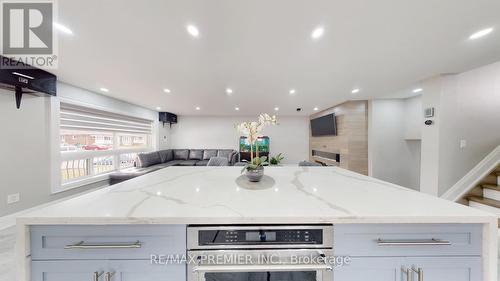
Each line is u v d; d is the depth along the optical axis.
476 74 2.70
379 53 2.02
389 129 4.27
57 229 0.73
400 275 0.76
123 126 4.63
